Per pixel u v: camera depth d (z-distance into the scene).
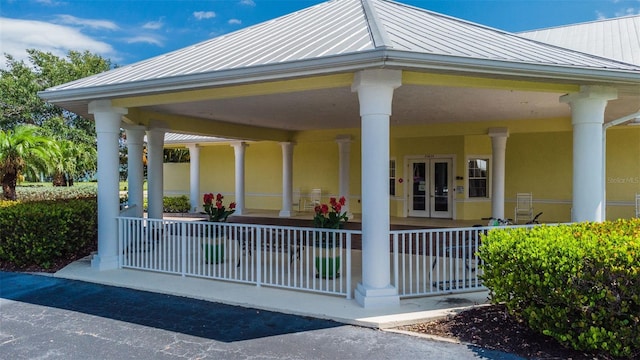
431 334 4.32
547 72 5.14
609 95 5.98
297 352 3.96
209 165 19.25
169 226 7.78
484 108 8.80
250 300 5.36
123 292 5.96
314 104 8.36
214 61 6.02
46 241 7.30
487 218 13.52
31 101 22.77
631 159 12.62
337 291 5.68
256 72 5.10
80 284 6.36
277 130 14.41
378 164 5.04
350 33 5.73
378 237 5.07
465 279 5.95
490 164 14.02
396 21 6.18
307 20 7.73
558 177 13.55
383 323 4.51
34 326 4.70
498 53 5.29
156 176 9.79
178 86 5.78
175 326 4.66
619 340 3.49
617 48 10.62
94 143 23.95
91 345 4.18
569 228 4.88
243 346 4.11
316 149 17.16
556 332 3.75
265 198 18.23
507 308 4.34
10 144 11.55
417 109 8.91
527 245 4.04
